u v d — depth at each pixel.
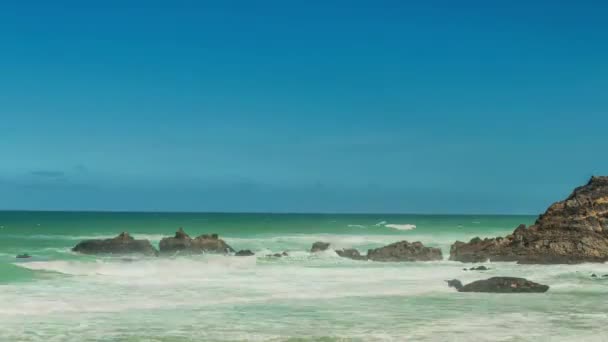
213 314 25.42
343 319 24.66
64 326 22.78
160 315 25.03
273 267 41.16
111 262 39.53
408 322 24.19
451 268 41.47
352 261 45.72
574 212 47.38
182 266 39.69
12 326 22.62
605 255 43.91
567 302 28.69
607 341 21.33
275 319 24.59
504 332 22.55
